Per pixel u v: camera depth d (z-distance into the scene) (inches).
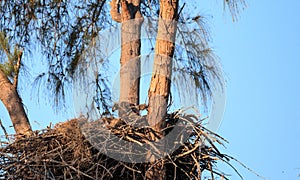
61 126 754.8
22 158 741.9
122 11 807.1
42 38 864.9
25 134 764.6
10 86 823.7
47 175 728.3
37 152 745.0
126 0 805.9
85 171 735.1
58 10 866.1
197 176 749.3
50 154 738.2
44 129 759.7
